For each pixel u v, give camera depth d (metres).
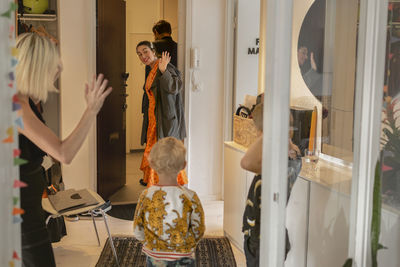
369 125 1.94
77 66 4.03
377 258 2.05
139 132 6.72
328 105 1.87
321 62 1.81
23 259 1.60
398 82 1.98
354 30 1.88
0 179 1.05
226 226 3.53
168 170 2.16
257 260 2.06
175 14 6.27
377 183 1.97
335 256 1.97
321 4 1.79
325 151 1.88
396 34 1.95
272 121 1.74
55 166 3.62
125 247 3.34
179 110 4.09
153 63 4.06
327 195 1.91
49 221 3.20
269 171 1.76
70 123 4.07
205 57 4.40
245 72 4.41
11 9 1.05
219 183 4.61
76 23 3.99
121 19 4.71
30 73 1.60
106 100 4.44
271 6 1.69
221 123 4.54
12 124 1.07
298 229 1.86
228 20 4.38
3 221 1.06
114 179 4.73
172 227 2.11
